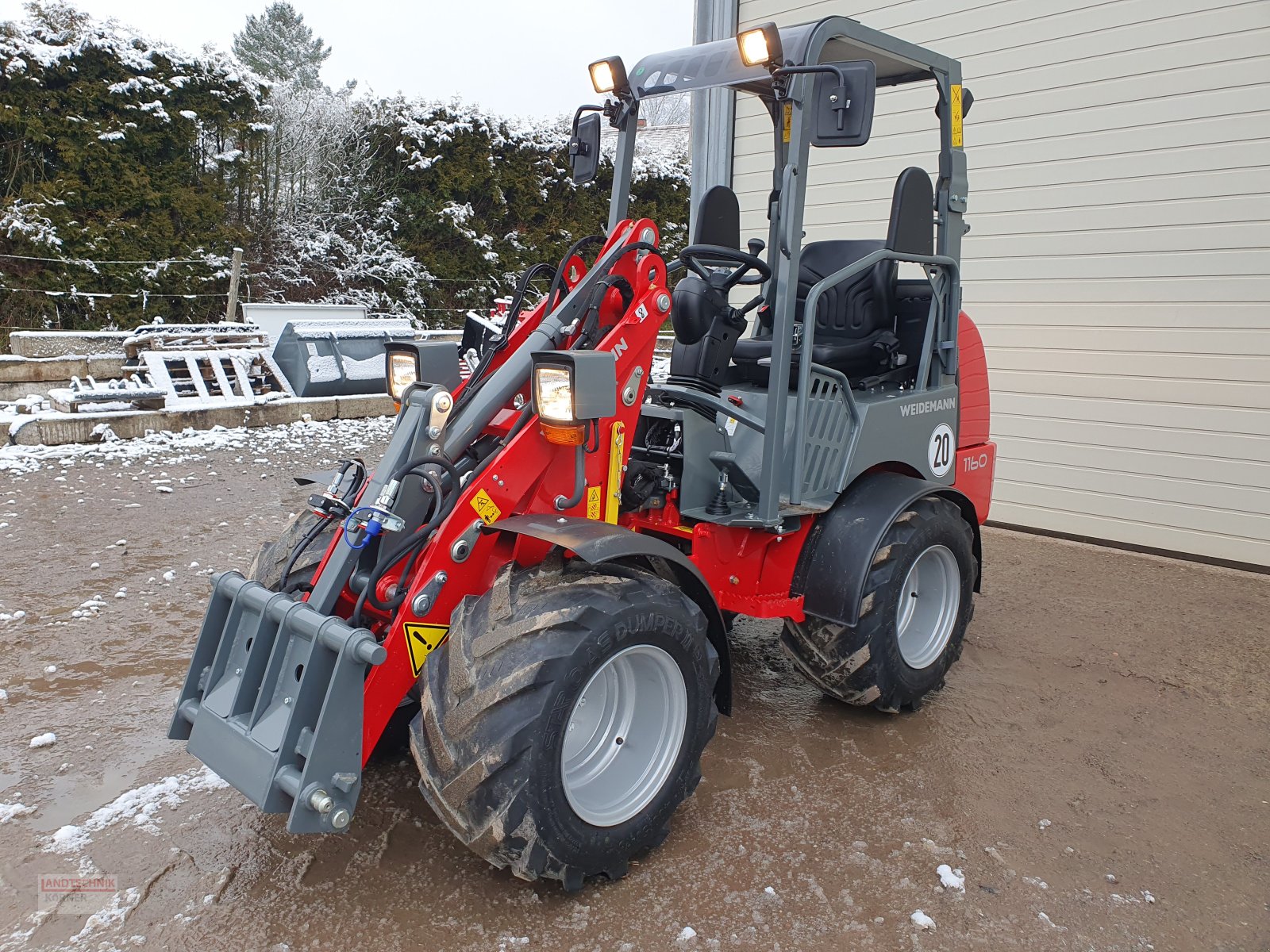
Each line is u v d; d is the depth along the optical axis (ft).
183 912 7.01
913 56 10.44
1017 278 19.26
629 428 9.03
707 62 9.77
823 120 8.21
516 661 6.73
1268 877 7.84
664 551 7.56
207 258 39.88
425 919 7.00
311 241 46.50
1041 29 18.37
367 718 7.18
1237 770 9.68
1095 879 7.74
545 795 6.76
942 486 10.75
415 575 7.63
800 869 7.75
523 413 8.14
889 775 9.40
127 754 9.40
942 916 7.20
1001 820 8.61
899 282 12.08
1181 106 16.92
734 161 23.18
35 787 8.75
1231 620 14.34
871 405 10.44
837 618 9.80
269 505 18.84
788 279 9.09
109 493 19.53
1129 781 9.40
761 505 9.28
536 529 7.37
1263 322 16.48
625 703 8.03
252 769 6.78
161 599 13.64
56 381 26.40
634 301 8.92
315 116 47.62
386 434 27.55
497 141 49.01
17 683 10.93
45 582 14.24
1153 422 17.88
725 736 10.24
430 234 48.73
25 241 35.22
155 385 26.94
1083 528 18.99
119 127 37.06
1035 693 11.53
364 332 31.71
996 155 19.24
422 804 8.61
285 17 115.34
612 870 7.46
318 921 6.94
